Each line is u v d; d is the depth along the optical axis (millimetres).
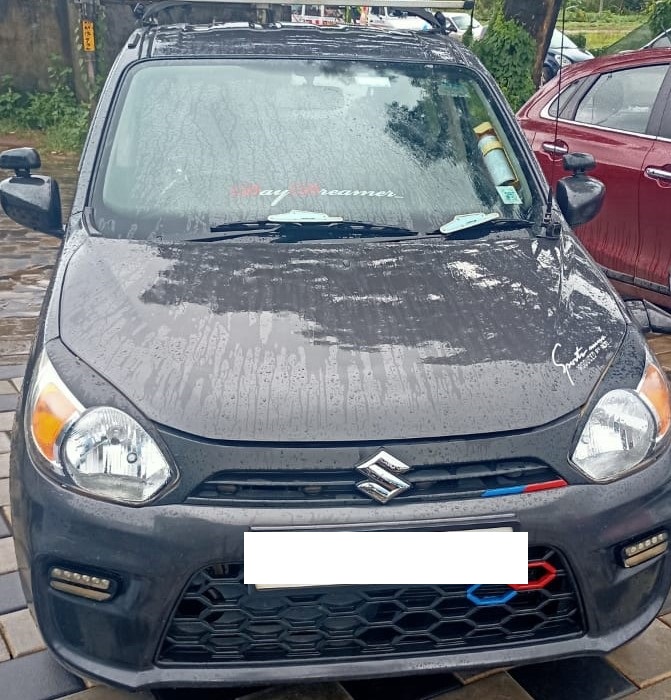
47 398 2090
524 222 2896
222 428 1956
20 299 5566
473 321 2268
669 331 4305
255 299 2332
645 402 2164
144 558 1929
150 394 2016
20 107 11391
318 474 1952
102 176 2883
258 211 2789
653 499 2105
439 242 2738
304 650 2045
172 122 3016
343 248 2656
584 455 2049
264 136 2996
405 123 3105
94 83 10766
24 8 11141
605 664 2482
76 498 1979
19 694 2379
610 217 4992
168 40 3354
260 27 3541
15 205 3014
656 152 4746
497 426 2002
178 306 2287
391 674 2037
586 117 5223
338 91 3168
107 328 2211
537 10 8695
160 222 2736
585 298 2447
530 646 2105
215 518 1920
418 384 2045
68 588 2008
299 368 2064
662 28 8086
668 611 2695
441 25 3729
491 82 3377
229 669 2018
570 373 2131
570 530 2008
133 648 1995
